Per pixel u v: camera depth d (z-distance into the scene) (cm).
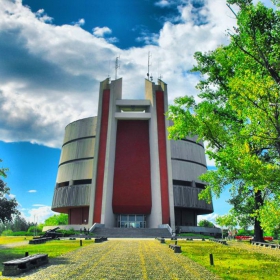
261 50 1355
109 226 5631
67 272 1116
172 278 1023
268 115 1249
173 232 4731
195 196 6600
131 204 5831
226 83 1962
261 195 1917
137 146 6247
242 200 1959
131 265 1304
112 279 993
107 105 6275
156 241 3166
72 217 7050
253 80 1272
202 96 2138
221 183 1689
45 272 1118
